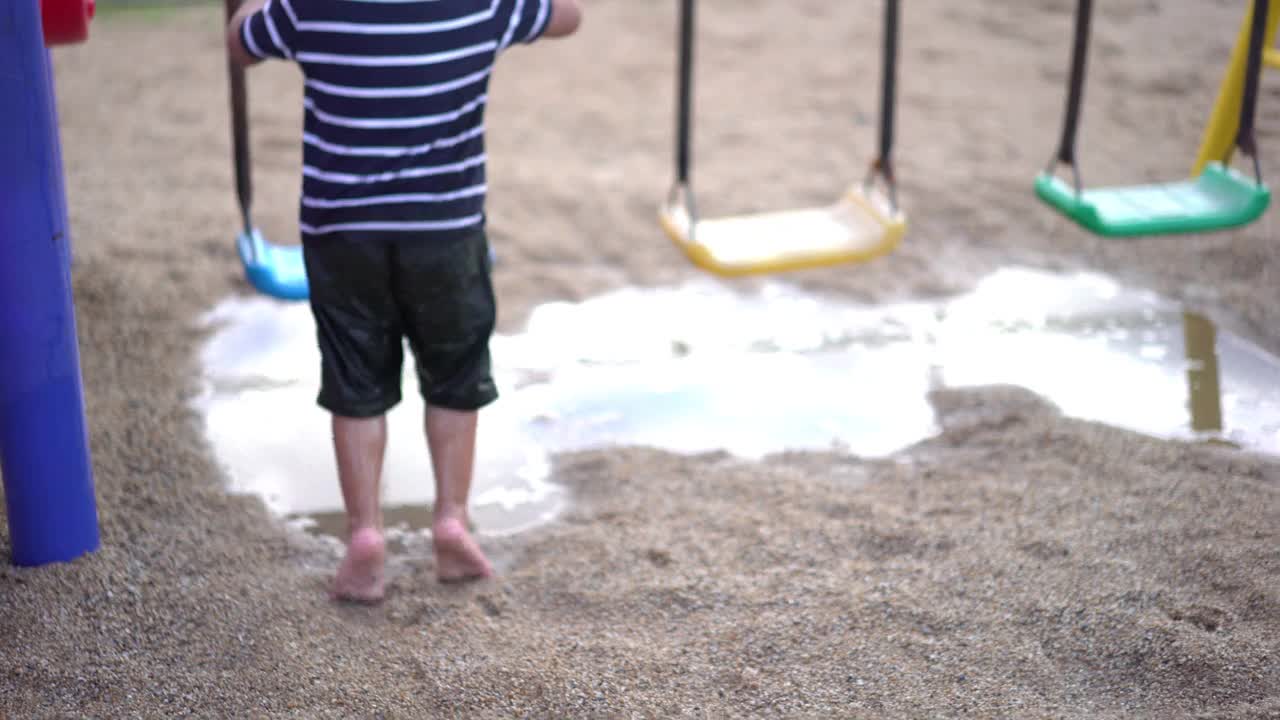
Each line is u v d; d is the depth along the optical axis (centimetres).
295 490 391
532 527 369
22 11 289
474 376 320
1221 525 349
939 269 543
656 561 342
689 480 390
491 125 708
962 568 331
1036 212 591
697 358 475
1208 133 475
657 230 581
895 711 278
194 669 296
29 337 311
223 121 699
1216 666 288
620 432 426
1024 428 413
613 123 713
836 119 716
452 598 329
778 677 290
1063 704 279
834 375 461
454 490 331
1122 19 873
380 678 294
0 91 290
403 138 287
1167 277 527
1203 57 791
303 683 292
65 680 291
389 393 320
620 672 293
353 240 294
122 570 333
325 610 323
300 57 286
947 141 678
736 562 341
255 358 470
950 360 468
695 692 286
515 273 537
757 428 427
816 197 607
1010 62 798
